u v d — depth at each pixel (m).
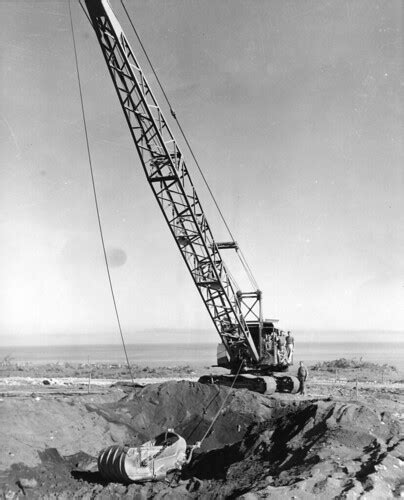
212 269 23.00
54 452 16.34
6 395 24.09
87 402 20.44
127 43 18.53
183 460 16.34
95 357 120.19
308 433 15.23
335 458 12.97
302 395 24.98
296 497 10.70
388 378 39.56
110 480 14.84
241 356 26.00
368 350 168.75
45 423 17.42
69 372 45.31
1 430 15.98
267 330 26.19
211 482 13.94
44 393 25.48
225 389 21.48
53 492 14.08
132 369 48.62
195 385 21.92
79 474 15.56
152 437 19.78
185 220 21.69
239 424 19.41
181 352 169.00
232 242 23.16
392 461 12.30
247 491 12.01
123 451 14.63
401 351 155.38
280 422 17.34
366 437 14.09
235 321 25.23
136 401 21.53
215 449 17.53
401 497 10.70
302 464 13.13
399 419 16.06
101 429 18.83
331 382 35.72
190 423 20.34
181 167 20.64
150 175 20.64
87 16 17.84
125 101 19.52
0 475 14.17
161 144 19.72
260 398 20.67
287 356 26.70
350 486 10.99
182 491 13.57
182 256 22.44
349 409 15.69
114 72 19.08
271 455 14.94
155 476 14.94
